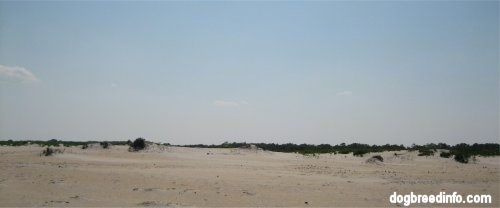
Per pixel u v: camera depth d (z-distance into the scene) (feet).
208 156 147.95
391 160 146.10
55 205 50.06
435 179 86.33
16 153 134.92
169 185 68.33
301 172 96.63
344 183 75.87
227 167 105.81
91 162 111.24
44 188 62.44
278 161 135.64
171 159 130.62
